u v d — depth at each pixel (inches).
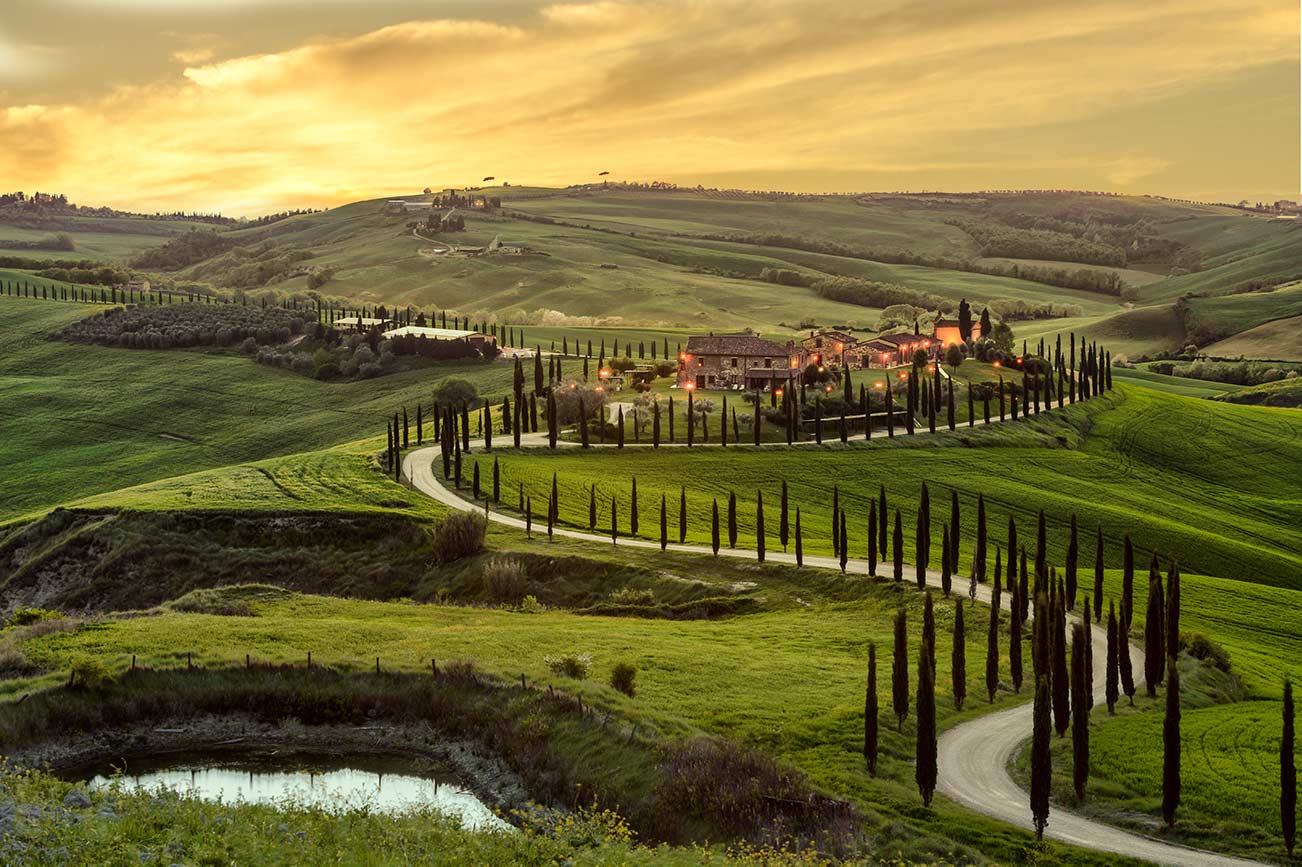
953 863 1971.0
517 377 7381.9
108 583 4805.6
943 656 3422.7
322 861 1589.6
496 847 1784.0
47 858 1437.0
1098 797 2361.0
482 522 4886.8
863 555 4862.2
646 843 2165.4
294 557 4963.1
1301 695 3302.2
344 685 2925.7
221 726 2795.3
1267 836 2162.9
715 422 7544.3
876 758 2454.5
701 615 4131.4
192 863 1488.7
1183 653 3548.2
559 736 2583.7
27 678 2847.0
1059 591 2783.0
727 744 2412.6
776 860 1878.7
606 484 6112.2
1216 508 7391.7
